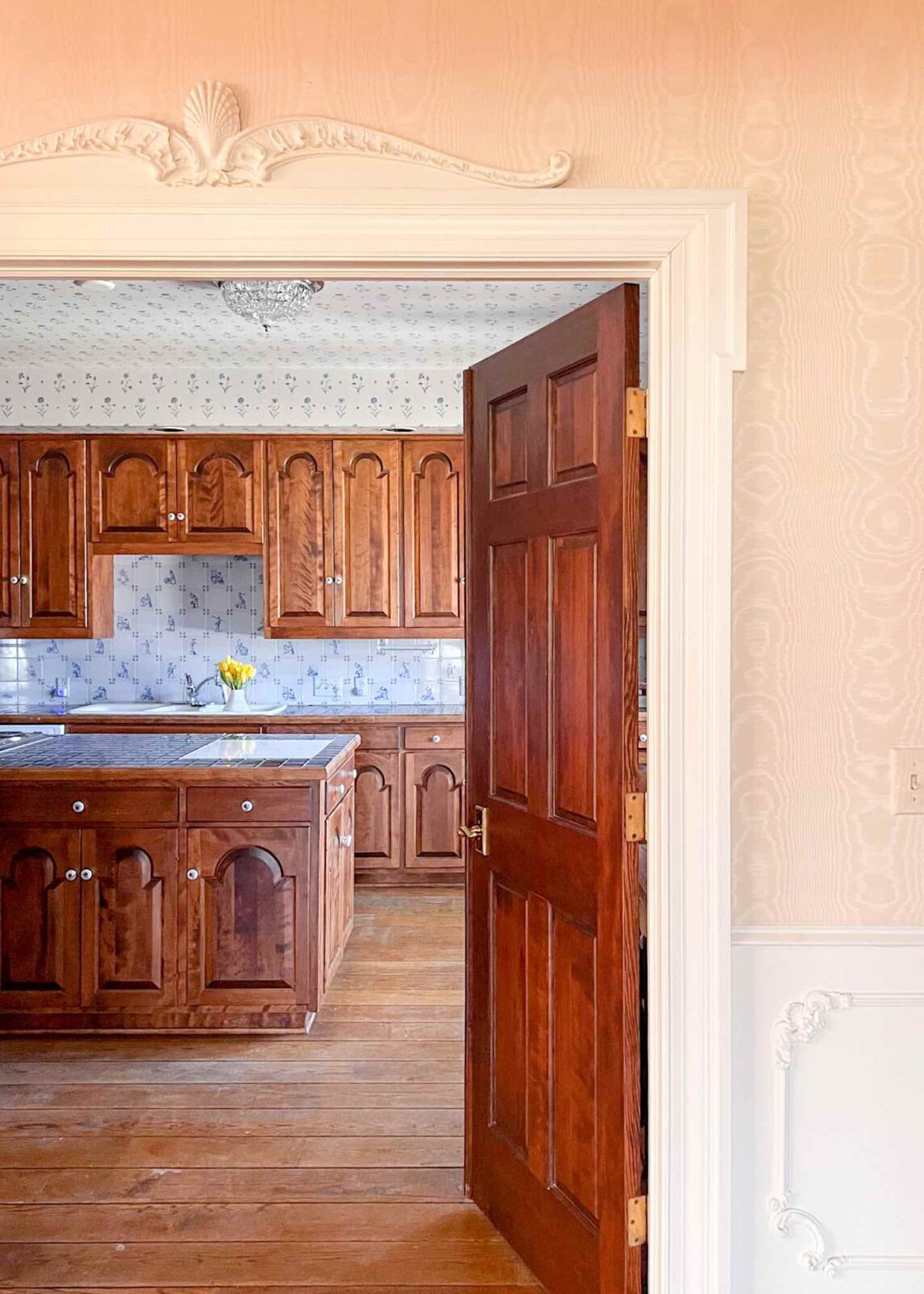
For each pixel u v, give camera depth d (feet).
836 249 5.62
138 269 5.66
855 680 5.68
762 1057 5.75
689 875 5.61
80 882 11.12
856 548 5.66
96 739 13.94
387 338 15.05
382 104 5.57
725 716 5.54
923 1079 5.77
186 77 5.55
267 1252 7.43
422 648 19.72
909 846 5.74
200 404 17.13
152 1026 11.31
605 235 5.50
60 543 17.63
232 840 11.13
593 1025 6.32
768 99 5.60
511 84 5.58
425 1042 11.21
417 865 17.71
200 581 19.61
